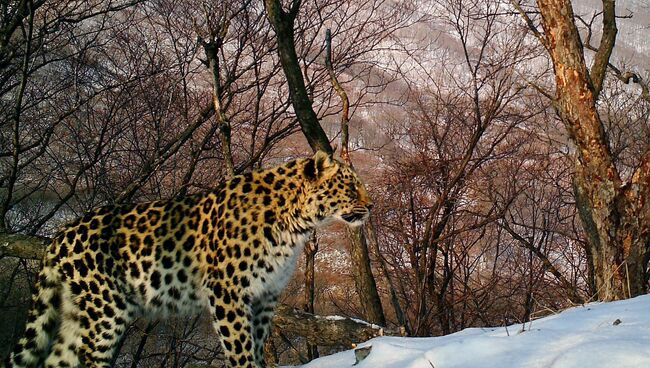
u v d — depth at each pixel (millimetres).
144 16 14195
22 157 13578
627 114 16906
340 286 17609
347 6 15906
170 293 6156
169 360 13781
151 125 12875
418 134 17328
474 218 17750
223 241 5922
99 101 13555
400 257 16547
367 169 18188
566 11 8773
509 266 18141
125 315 6195
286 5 14031
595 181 8570
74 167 13641
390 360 5020
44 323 6133
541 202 18094
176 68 14578
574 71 8703
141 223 6184
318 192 6211
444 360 4555
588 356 3965
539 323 5160
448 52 18797
